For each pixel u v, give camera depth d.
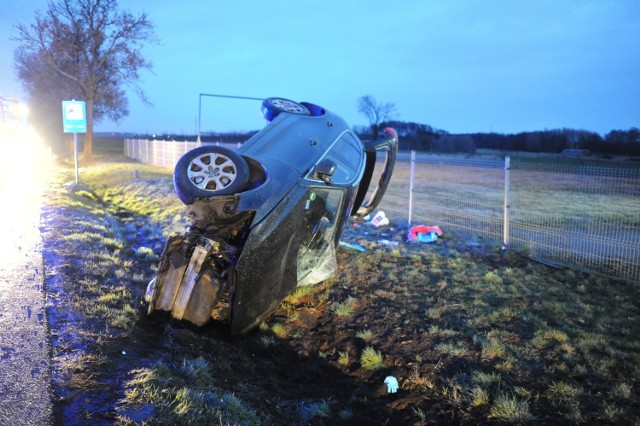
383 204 14.83
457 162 11.20
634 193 17.25
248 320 5.14
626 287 7.29
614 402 4.20
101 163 33.94
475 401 4.25
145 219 12.34
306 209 5.58
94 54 36.03
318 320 6.00
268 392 4.35
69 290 5.37
